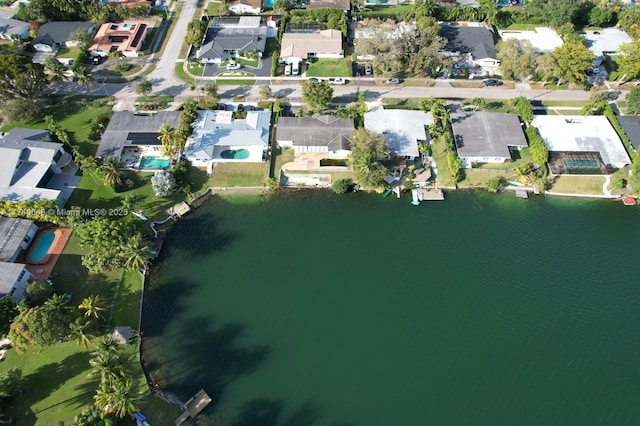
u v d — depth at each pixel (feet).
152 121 438.40
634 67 475.72
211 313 333.21
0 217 353.10
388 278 353.92
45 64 469.98
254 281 351.05
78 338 293.43
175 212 387.55
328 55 535.19
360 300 341.41
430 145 441.27
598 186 411.75
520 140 428.56
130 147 431.02
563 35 546.26
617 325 327.26
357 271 358.02
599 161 417.90
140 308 330.75
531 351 315.17
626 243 375.45
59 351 302.66
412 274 356.18
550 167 415.85
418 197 405.59
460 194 410.93
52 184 395.96
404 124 442.50
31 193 376.07
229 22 573.33
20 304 293.84
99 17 561.43
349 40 562.66
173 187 389.80
